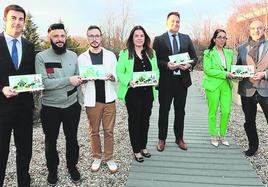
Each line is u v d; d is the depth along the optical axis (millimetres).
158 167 4355
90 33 3885
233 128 6625
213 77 4988
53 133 3693
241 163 4512
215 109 5145
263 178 4035
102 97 4020
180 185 3812
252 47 4477
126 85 4145
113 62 4043
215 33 4887
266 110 4457
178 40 4660
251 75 4387
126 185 3803
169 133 6160
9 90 3088
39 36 16906
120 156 4859
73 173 3912
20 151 3438
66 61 3686
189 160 4625
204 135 6062
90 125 4160
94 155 4285
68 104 3674
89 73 3807
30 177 3844
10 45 3186
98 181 3957
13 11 3107
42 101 3656
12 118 3252
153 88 4344
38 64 3514
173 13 4570
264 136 5875
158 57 4668
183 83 4703
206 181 3924
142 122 4484
